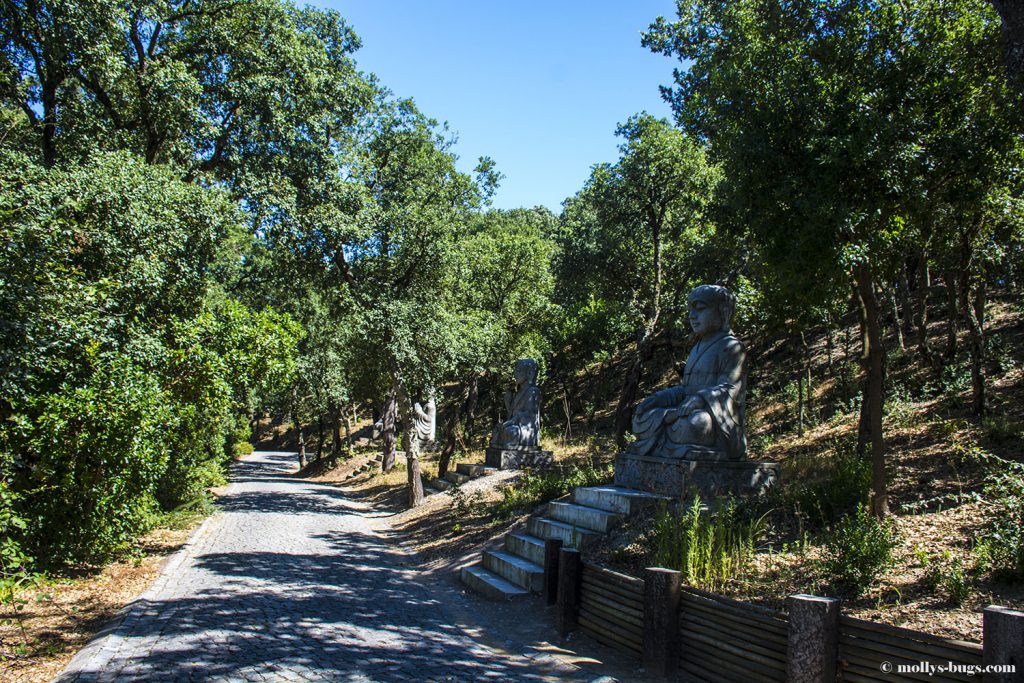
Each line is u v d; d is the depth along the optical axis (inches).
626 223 857.5
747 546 315.9
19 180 461.1
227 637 290.5
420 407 1349.7
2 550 333.4
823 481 366.0
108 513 408.5
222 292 832.3
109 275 470.6
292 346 585.6
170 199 524.1
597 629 290.5
